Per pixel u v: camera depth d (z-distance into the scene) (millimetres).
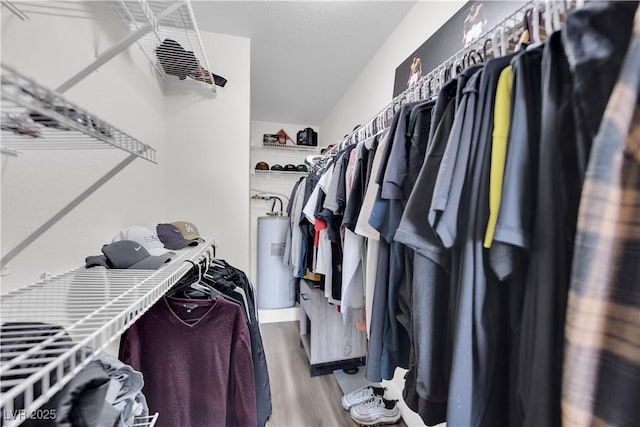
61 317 445
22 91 286
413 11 1631
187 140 1823
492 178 470
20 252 626
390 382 1701
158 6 1227
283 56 2145
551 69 425
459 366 484
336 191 1223
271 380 1854
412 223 582
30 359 325
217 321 838
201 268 915
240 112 1911
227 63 1893
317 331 1932
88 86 946
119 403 480
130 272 695
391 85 1869
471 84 521
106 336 399
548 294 389
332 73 2410
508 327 489
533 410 391
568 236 402
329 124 3244
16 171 635
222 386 827
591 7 373
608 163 326
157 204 1646
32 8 691
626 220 325
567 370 351
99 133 418
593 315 335
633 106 320
